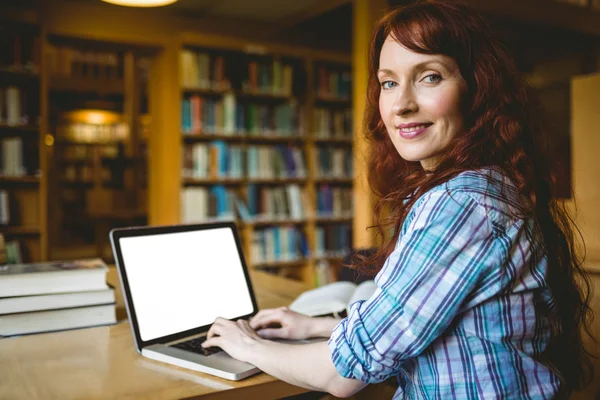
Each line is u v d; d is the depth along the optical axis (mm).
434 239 836
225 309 1427
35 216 4449
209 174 5117
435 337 840
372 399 1715
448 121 931
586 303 1101
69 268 1437
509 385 838
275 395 1034
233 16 5824
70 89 7977
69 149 8531
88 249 7625
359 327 895
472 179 871
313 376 964
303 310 1487
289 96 5605
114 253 1221
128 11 4930
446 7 923
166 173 5039
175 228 1388
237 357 1095
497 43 956
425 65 917
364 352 883
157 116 5215
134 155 7844
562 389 892
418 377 901
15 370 1080
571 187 1286
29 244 4430
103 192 7590
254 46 5289
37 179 4410
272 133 5449
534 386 855
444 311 826
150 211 5445
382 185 1260
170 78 5074
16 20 4289
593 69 6578
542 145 1044
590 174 3271
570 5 5457
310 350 991
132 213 7434
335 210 5891
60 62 7980
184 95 5184
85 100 8680
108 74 8484
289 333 1264
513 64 962
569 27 5480
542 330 898
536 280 867
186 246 1397
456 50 913
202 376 1052
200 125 5051
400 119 950
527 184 916
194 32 5309
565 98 6906
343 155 5918
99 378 1037
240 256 1548
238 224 5352
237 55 5441
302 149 5754
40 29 4414
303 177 5648
